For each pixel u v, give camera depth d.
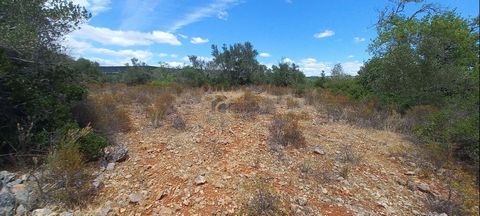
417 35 10.95
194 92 14.15
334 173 4.35
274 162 4.63
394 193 3.92
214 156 4.80
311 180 4.07
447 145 5.25
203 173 4.08
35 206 3.12
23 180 3.54
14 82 4.37
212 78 20.41
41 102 4.62
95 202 3.30
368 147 5.73
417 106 8.45
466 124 5.13
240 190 3.62
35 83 4.94
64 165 3.40
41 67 5.30
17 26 4.52
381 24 13.52
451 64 10.08
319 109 9.66
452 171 4.69
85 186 3.49
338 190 3.85
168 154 4.87
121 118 6.65
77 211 3.10
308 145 5.57
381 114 8.67
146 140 5.64
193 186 3.71
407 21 11.85
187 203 3.33
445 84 9.20
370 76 12.23
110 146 5.13
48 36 5.40
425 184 4.19
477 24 12.21
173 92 14.03
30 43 4.63
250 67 20.70
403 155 5.32
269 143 5.48
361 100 10.77
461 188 4.05
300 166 4.49
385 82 10.51
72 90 5.73
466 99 5.96
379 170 4.64
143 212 3.15
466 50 11.22
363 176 4.35
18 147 4.14
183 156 4.78
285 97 13.88
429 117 6.48
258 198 3.30
